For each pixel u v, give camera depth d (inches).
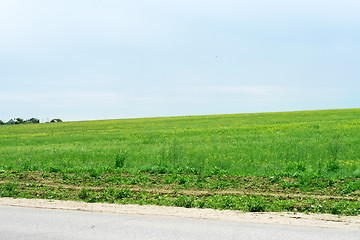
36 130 2053.4
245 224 266.8
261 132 1266.0
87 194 402.0
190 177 503.8
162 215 298.4
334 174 487.2
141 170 580.1
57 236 241.8
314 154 682.2
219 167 574.6
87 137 1346.0
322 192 399.2
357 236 233.8
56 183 487.8
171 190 426.6
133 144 1024.9
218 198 371.6
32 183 481.4
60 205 340.8
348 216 295.3
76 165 665.6
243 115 2822.3
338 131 1154.7
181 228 256.2
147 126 1958.7
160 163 620.1
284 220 278.5
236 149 800.9
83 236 241.1
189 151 773.9
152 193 408.8
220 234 240.1
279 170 537.0
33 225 268.5
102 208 326.6
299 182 448.1
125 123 2397.9
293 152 708.0
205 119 2442.2
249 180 476.4
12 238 238.8
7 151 900.6
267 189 422.3
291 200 358.0
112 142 1114.1
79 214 303.4
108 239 234.1
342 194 387.9
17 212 311.9
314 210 318.7
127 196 394.0
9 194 410.0
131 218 288.0
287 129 1314.0
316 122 1610.5
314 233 241.1
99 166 636.1
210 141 1027.9
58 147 979.9
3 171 596.4
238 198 368.2
